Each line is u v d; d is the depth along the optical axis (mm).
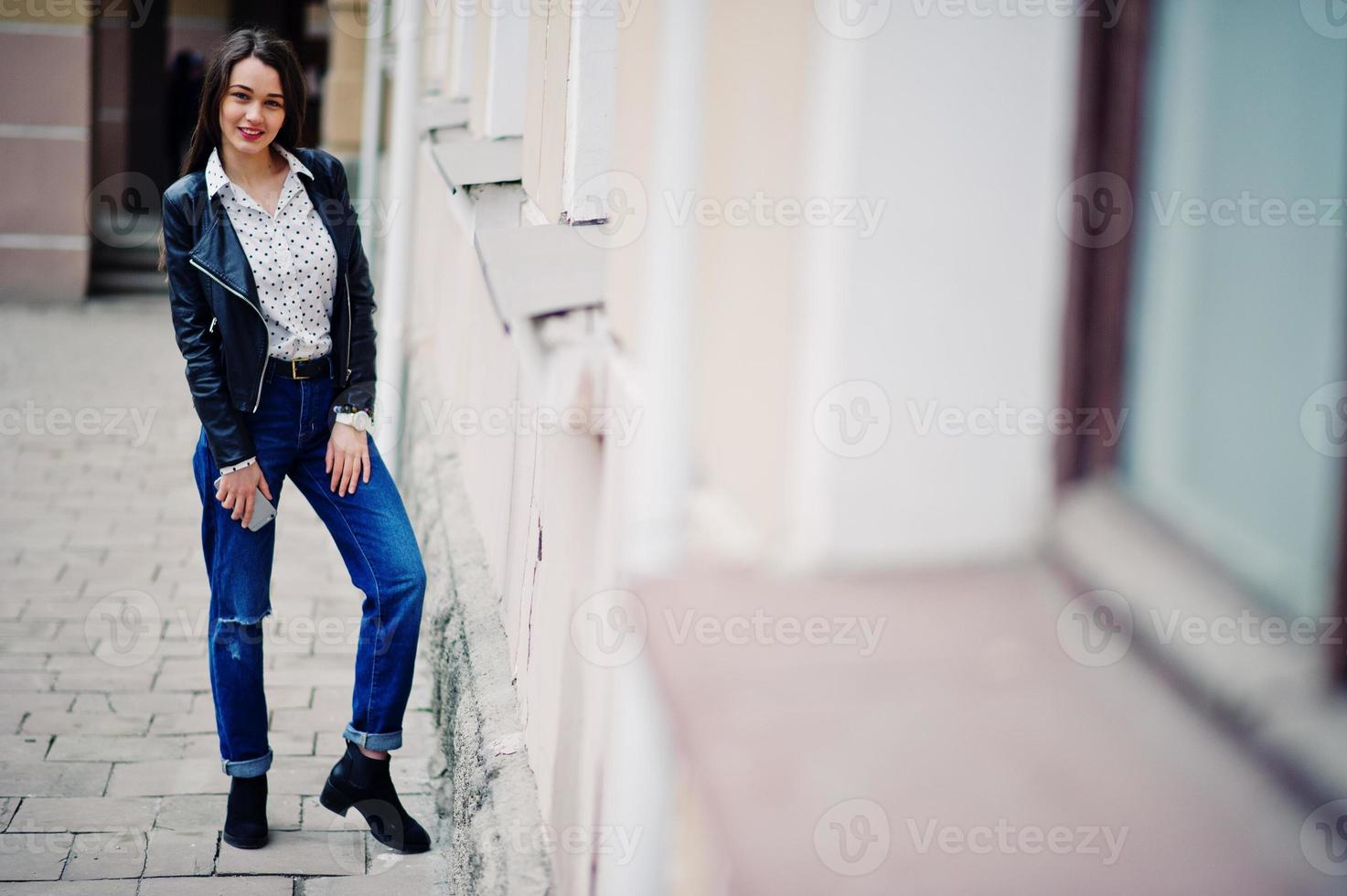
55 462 6715
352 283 3018
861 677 1020
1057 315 1018
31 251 10773
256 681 3137
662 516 1393
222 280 2789
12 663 4254
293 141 2932
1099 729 931
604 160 2627
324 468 3053
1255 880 843
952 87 1009
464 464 4578
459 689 3283
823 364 1080
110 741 3760
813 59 1075
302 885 3053
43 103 10602
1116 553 981
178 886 3016
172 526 5863
